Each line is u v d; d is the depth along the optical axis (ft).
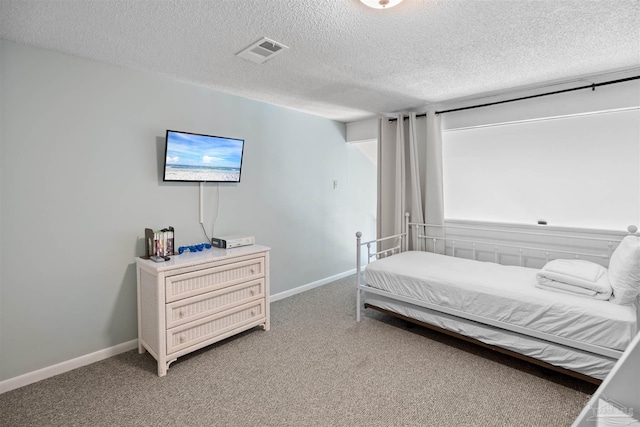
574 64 8.01
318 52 7.28
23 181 6.88
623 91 8.57
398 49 7.13
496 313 7.63
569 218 9.89
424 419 5.92
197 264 7.95
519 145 10.70
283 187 12.47
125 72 8.25
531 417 5.93
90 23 5.97
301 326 9.99
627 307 6.42
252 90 10.19
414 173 12.27
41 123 7.06
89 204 7.79
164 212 9.15
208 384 7.00
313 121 13.56
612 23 6.00
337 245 15.07
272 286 12.25
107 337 8.18
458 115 11.55
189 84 9.53
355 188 15.92
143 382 7.07
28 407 6.23
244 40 6.68
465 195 12.03
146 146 8.71
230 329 8.73
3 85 6.59
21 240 6.89
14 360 6.87
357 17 5.76
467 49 7.14
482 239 11.38
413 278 9.12
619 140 9.01
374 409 6.19
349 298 12.59
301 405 6.32
